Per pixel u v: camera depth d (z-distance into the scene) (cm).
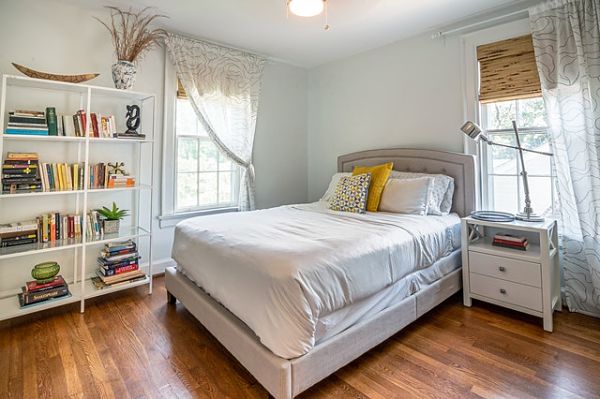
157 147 313
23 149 246
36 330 212
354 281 164
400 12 276
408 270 201
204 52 332
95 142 278
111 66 282
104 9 272
